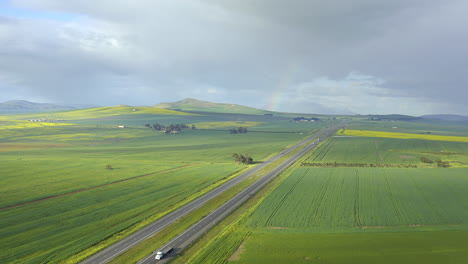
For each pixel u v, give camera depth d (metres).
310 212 76.38
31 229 66.25
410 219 71.00
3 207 79.62
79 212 77.31
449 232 62.97
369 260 51.31
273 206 81.12
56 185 102.50
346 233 63.31
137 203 85.38
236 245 58.03
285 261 51.34
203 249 56.81
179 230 67.19
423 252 53.78
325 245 57.28
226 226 69.38
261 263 50.88
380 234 62.41
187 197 91.62
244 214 75.56
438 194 90.50
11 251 56.00
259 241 59.66
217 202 86.75
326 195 90.75
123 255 55.69
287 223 69.31
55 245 58.97
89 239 61.81
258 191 97.62
